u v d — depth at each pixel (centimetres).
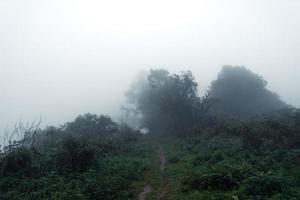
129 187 1877
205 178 1670
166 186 1872
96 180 1856
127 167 2395
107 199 1603
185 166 2402
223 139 3641
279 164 2000
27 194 1694
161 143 5247
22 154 2166
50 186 1752
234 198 1327
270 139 2828
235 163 2078
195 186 1686
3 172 2078
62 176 2041
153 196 1681
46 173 2116
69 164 2286
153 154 3600
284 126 3038
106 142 3644
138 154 3494
